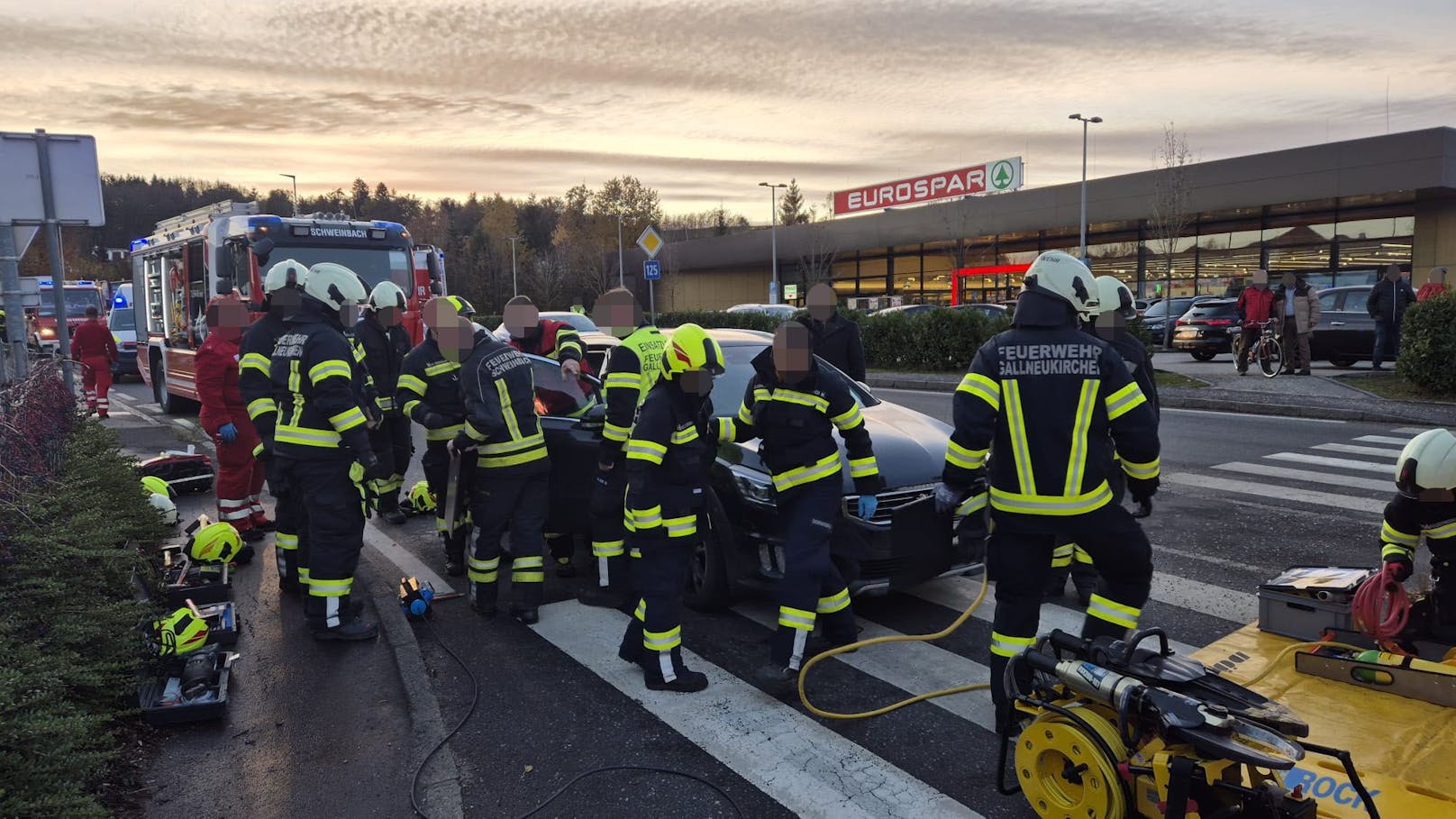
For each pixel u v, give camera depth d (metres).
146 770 3.56
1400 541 3.66
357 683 4.37
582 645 4.82
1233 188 30.19
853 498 4.59
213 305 6.59
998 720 3.56
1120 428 3.35
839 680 4.27
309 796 3.36
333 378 4.62
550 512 6.07
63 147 7.45
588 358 7.50
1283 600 4.06
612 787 3.39
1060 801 2.91
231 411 6.67
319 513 4.82
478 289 71.81
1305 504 7.22
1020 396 3.37
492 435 5.03
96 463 5.50
